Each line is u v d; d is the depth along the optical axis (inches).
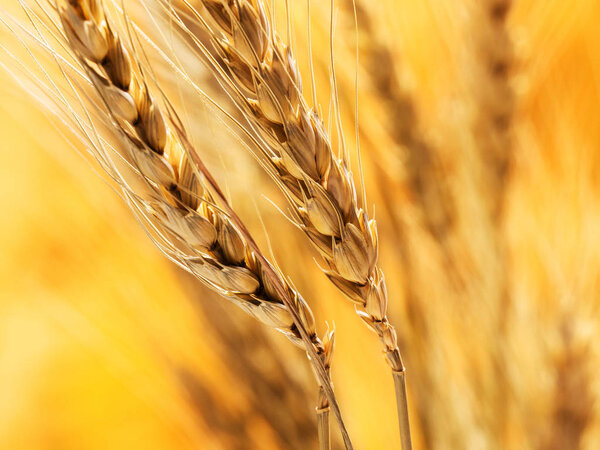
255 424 15.4
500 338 15.2
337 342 17.5
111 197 17.9
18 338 33.2
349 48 14.5
